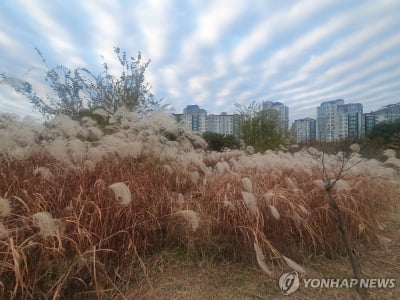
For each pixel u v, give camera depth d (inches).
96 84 255.4
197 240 98.6
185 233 100.8
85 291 73.4
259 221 98.3
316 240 103.2
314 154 204.4
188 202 113.2
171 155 161.2
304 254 101.3
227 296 78.9
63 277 69.0
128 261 86.4
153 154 156.6
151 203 107.7
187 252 98.0
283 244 100.9
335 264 98.3
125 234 89.1
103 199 94.9
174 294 78.9
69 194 102.7
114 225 88.3
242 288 82.7
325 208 107.1
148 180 124.8
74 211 84.7
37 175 111.9
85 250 76.2
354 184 141.0
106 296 74.3
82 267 72.2
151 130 160.4
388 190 171.8
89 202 89.4
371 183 155.9
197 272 90.2
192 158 169.2
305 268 94.4
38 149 145.2
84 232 77.2
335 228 106.0
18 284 65.4
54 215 88.3
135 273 85.4
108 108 242.7
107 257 83.7
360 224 108.7
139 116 181.6
